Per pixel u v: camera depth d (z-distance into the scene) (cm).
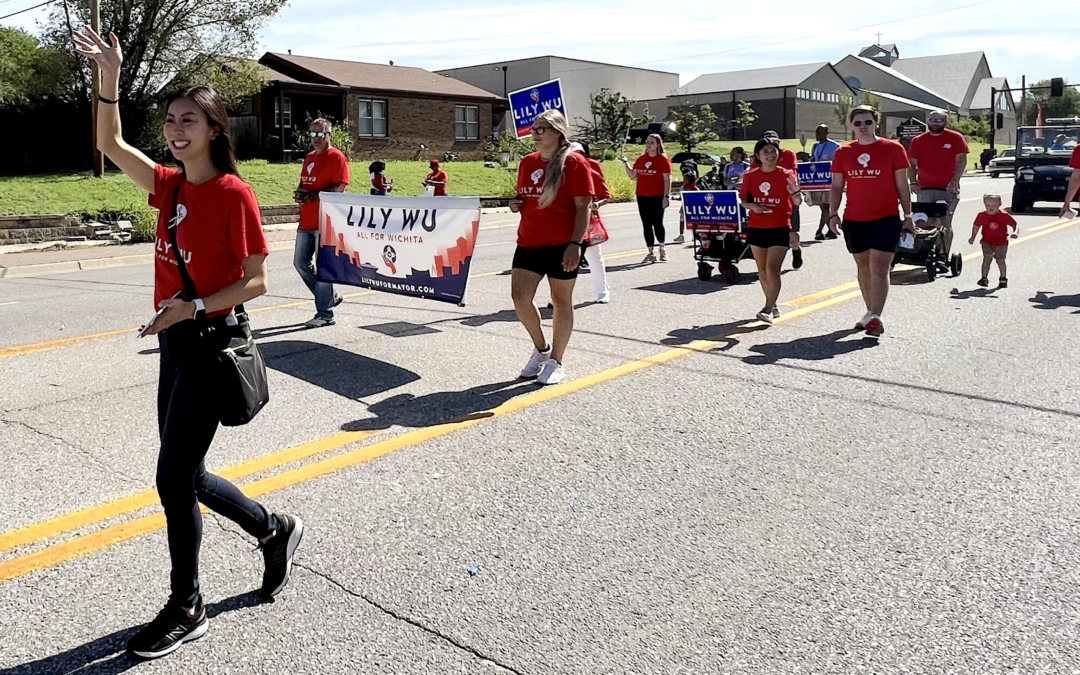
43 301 1073
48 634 326
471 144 4088
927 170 1173
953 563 387
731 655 317
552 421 571
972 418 585
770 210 855
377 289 802
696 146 5500
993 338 823
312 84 3409
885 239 801
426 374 682
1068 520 431
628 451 519
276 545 349
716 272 1243
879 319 809
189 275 320
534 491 460
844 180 824
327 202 826
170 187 329
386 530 414
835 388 651
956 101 9231
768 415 588
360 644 321
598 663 311
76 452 510
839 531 417
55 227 1794
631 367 704
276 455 505
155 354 752
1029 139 2352
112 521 419
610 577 372
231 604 348
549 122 613
